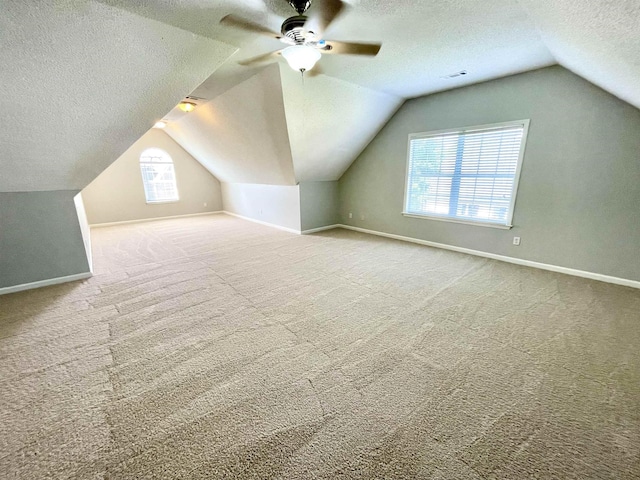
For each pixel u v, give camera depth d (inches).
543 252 139.8
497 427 55.1
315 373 70.1
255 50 103.5
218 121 188.4
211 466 48.3
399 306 103.5
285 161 188.2
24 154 99.0
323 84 137.6
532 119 132.3
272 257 161.5
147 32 80.0
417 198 187.5
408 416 57.7
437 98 163.8
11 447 51.6
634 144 110.7
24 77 75.9
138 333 87.4
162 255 165.9
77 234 128.3
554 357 75.2
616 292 113.3
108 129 103.5
